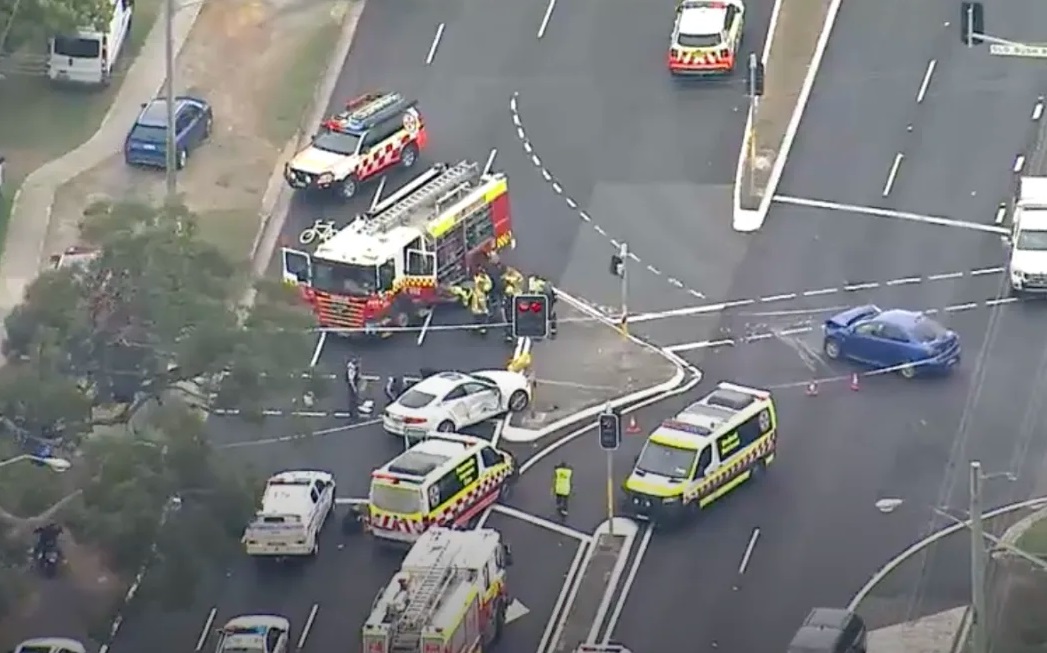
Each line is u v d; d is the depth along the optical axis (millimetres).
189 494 185000
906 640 191625
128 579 191250
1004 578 197750
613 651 181875
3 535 179625
